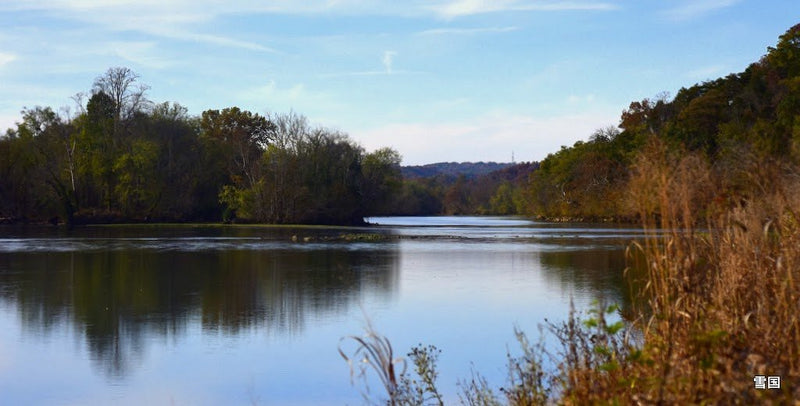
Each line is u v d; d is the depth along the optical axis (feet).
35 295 74.84
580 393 20.66
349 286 81.56
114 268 101.81
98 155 258.57
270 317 61.52
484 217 522.47
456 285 81.51
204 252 131.64
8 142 259.39
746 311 22.75
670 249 20.74
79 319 60.80
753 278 22.91
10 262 110.01
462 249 140.26
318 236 189.98
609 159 318.45
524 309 63.67
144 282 85.71
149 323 59.00
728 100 246.06
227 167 305.32
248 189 282.77
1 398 38.42
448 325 56.75
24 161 257.14
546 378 31.63
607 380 20.63
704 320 20.86
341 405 35.94
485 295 73.05
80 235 187.62
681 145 22.44
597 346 21.52
